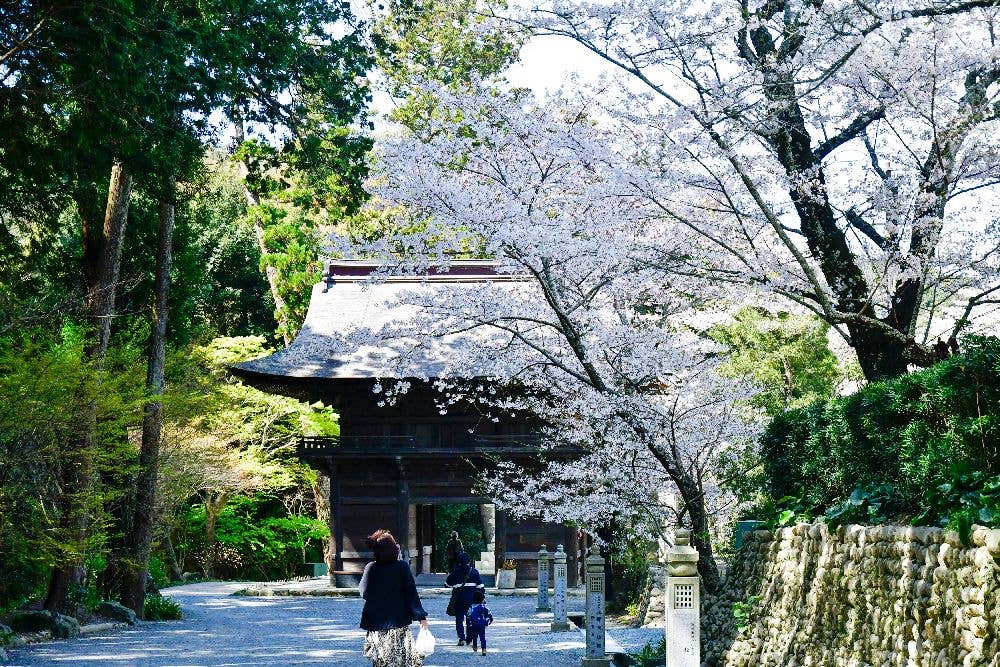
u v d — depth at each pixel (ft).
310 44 67.10
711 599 47.32
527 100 42.39
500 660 50.83
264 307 169.27
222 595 111.86
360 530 113.80
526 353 51.39
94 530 71.41
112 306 78.95
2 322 63.36
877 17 36.29
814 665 31.65
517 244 40.63
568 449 104.32
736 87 39.17
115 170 78.48
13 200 74.13
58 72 53.31
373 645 31.50
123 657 53.67
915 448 30.17
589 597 46.55
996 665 19.69
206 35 56.70
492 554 137.59
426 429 112.78
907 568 25.43
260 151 69.36
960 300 44.68
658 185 39.40
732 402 55.31
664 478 54.85
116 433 68.23
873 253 41.83
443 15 125.18
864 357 43.75
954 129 38.60
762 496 54.19
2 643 58.39
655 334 48.91
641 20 38.09
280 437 125.59
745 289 42.11
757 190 40.14
